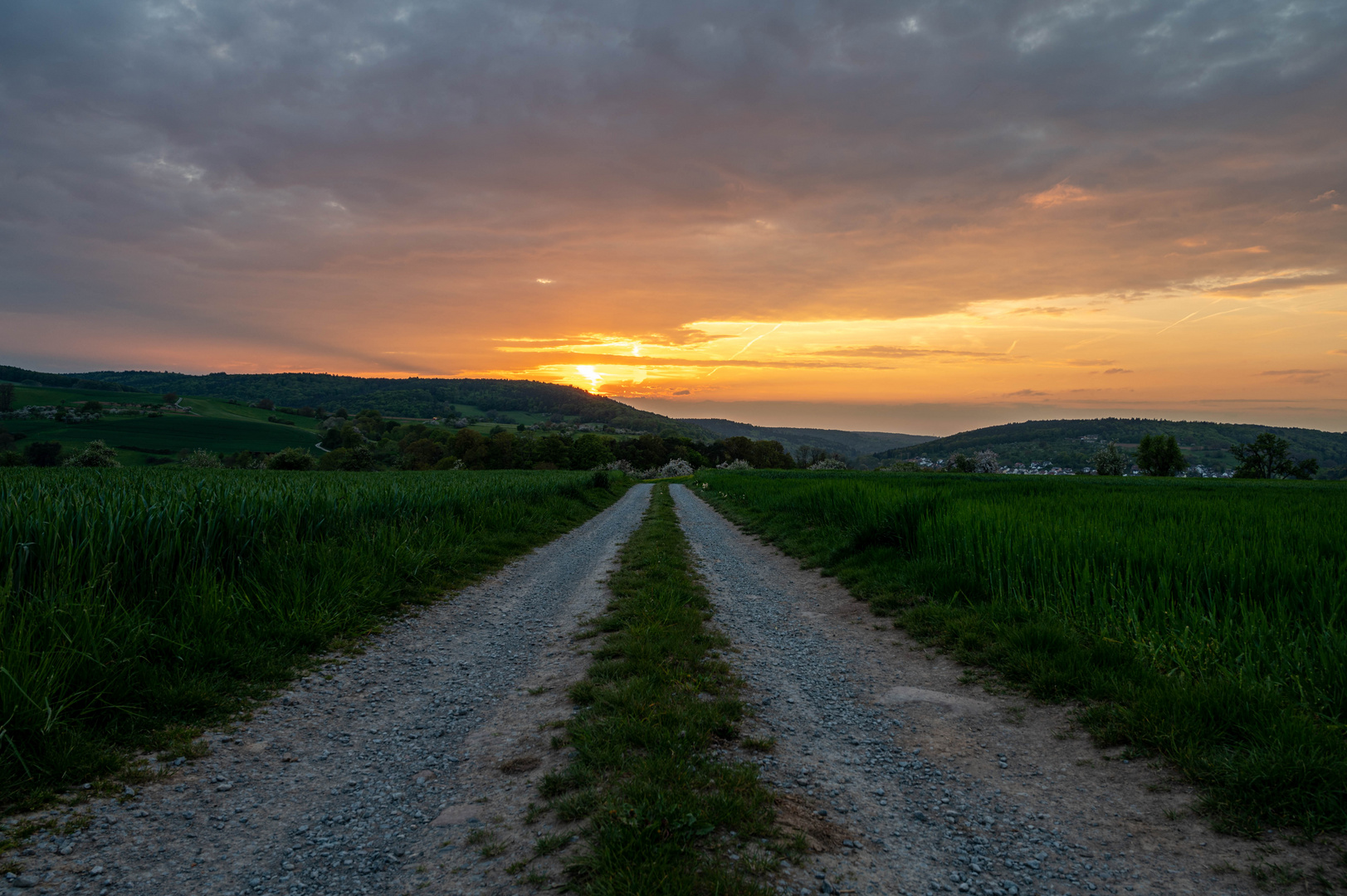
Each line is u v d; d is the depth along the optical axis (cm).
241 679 546
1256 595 609
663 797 323
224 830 330
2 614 442
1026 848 315
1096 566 719
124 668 474
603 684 525
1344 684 418
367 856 305
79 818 332
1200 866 295
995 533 903
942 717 493
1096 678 510
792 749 427
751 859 289
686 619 744
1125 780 378
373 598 816
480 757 414
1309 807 320
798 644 708
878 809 352
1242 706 411
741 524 1998
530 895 266
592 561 1298
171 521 671
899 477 3916
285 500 929
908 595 861
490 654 670
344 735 461
